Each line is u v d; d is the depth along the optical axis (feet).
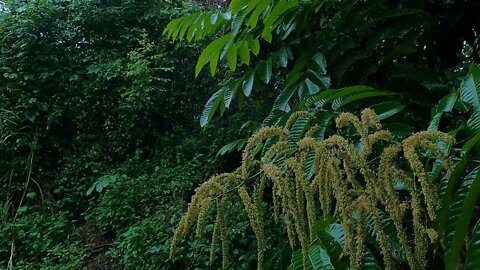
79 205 17.92
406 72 4.78
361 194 2.37
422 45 5.65
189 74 20.67
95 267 14.69
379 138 2.36
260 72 5.79
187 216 2.55
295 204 2.41
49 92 19.54
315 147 2.35
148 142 19.47
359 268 2.25
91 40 21.06
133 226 14.43
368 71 5.24
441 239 2.28
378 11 5.02
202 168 17.15
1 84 19.11
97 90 19.79
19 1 20.53
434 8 5.65
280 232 10.62
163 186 16.24
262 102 14.30
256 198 2.59
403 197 3.21
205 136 18.07
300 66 5.59
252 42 5.41
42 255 15.03
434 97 4.67
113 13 20.93
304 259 2.38
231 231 12.16
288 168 2.48
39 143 18.85
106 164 19.01
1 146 17.98
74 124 19.90
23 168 18.21
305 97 4.72
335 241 2.49
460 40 5.77
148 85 19.16
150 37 21.20
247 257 11.98
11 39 19.63
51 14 20.07
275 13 5.05
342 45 5.22
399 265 2.72
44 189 18.21
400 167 3.06
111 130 19.48
